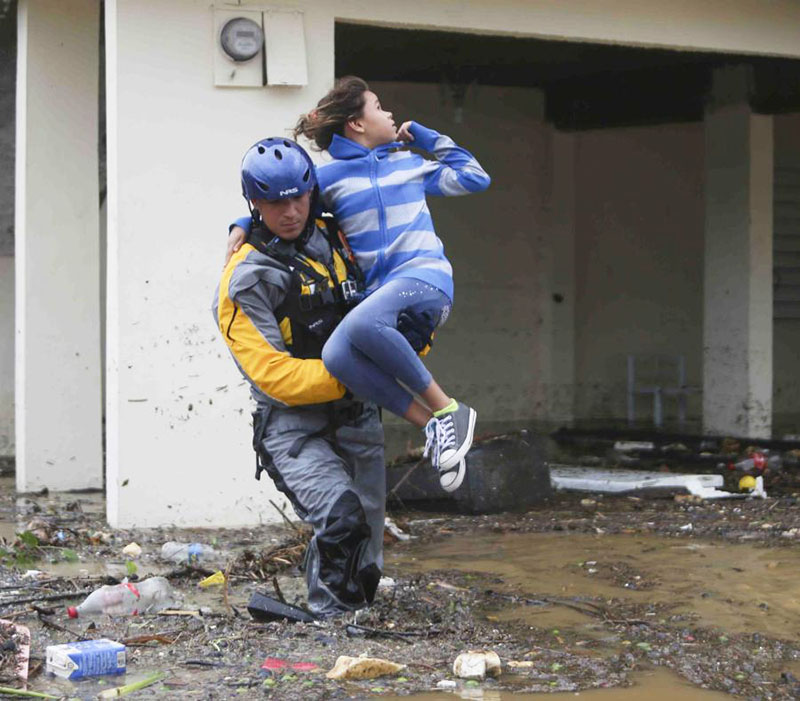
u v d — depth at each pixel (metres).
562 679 4.24
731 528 7.34
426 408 4.59
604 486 8.90
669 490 8.78
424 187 4.90
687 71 12.74
